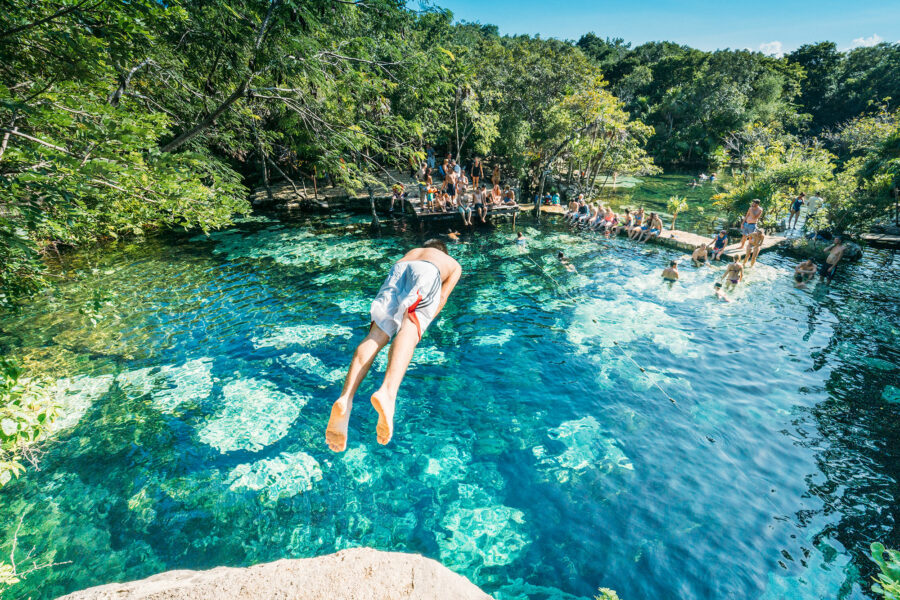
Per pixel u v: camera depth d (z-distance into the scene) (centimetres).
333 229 2197
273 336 1131
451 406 885
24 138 499
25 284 702
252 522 619
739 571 550
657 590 530
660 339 1146
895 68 6288
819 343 1125
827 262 1541
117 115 570
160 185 616
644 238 2050
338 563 237
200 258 1744
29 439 403
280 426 807
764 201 2167
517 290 1470
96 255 1742
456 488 684
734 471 716
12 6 469
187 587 219
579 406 884
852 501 654
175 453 737
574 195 3134
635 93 7169
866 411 859
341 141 1135
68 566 552
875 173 2178
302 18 974
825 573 546
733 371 1003
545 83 3256
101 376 947
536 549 583
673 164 5706
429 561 247
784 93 6675
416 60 1154
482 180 3425
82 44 525
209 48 1029
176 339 1112
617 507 649
